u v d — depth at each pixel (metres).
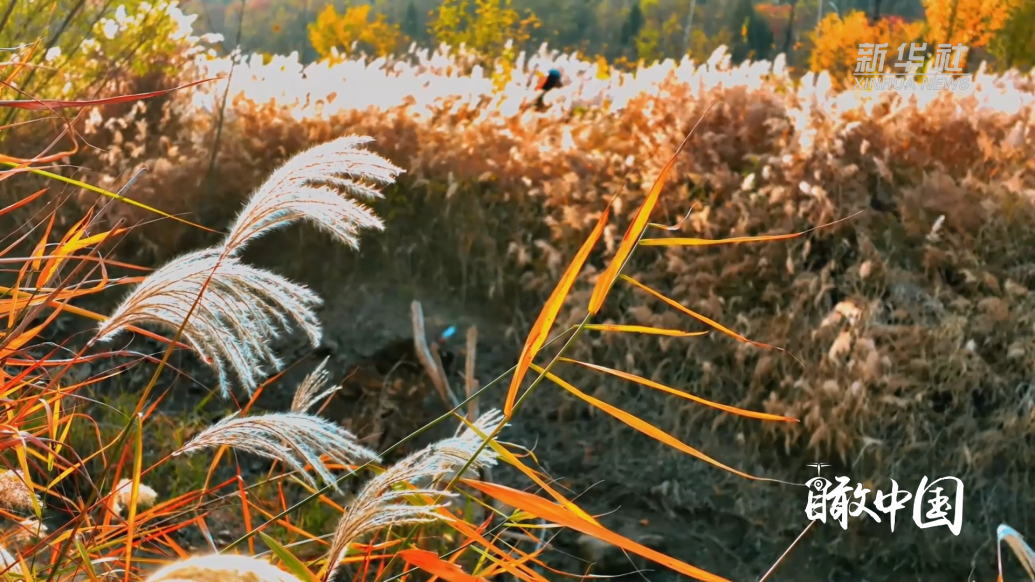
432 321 5.62
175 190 5.88
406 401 5.08
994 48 13.27
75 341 4.98
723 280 5.40
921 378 4.83
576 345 5.30
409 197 6.29
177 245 5.84
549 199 6.00
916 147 5.98
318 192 1.48
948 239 5.37
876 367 4.64
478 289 5.93
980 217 5.40
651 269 5.61
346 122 6.60
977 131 6.00
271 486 3.96
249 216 1.50
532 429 5.02
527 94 7.96
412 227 6.15
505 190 6.20
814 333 4.90
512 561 2.03
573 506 1.63
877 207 5.79
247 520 2.13
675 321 5.27
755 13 27.78
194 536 3.27
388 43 24.12
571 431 5.01
